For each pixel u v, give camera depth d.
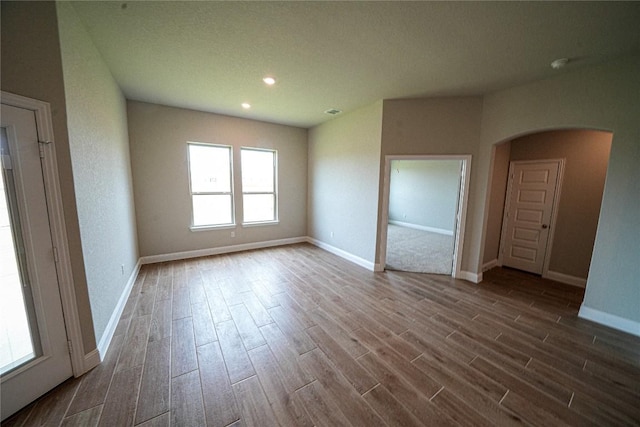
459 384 1.68
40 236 1.50
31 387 1.47
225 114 4.43
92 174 1.97
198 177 4.45
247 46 2.20
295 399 1.55
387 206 3.82
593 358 1.96
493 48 2.18
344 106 3.90
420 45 2.16
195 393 1.59
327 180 4.92
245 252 4.85
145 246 4.04
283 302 2.86
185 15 1.79
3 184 1.36
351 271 3.90
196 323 2.41
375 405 1.51
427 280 3.57
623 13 1.67
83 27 1.88
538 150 3.76
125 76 2.80
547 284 3.47
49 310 1.56
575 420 1.43
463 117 3.36
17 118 1.38
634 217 2.28
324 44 2.16
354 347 2.07
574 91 2.55
